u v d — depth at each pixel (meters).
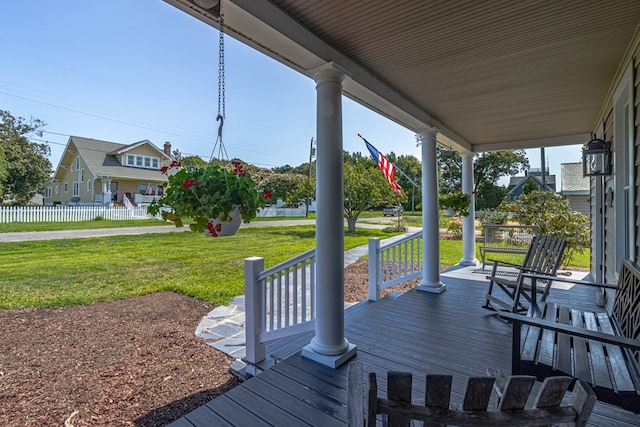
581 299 4.04
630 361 1.70
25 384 2.58
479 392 0.76
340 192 2.45
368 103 3.22
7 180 19.33
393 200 13.50
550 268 3.14
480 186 21.30
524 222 8.09
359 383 0.84
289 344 2.90
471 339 2.78
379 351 2.56
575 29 2.23
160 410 2.26
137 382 2.62
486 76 2.98
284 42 2.07
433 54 2.57
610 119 3.49
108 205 18.75
